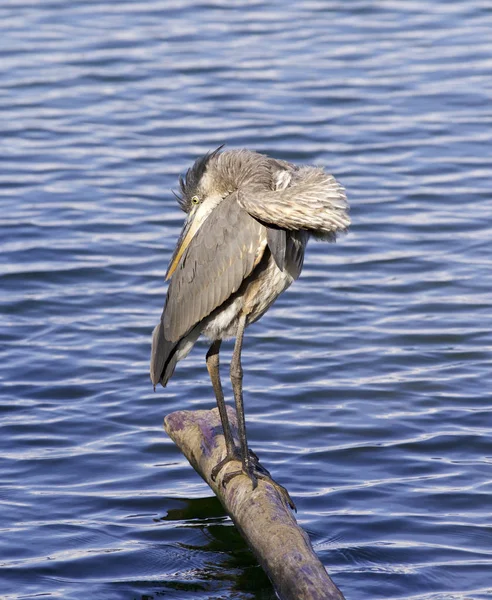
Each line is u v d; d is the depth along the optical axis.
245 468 9.26
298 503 10.26
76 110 23.03
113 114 22.83
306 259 16.88
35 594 8.83
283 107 23.02
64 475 10.91
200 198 10.48
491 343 13.94
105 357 13.64
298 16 29.17
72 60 25.77
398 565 9.20
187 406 12.43
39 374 13.14
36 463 11.13
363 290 15.70
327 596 7.66
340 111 22.81
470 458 11.12
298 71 25.02
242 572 9.24
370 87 24.06
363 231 17.75
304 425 11.92
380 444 11.45
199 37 27.42
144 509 10.30
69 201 18.86
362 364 13.43
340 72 24.95
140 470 11.05
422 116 22.53
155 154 20.78
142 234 17.61
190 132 21.77
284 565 8.09
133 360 13.59
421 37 27.31
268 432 11.77
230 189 10.26
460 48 26.45
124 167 20.28
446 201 18.73
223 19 28.92
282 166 9.84
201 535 9.84
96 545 9.63
